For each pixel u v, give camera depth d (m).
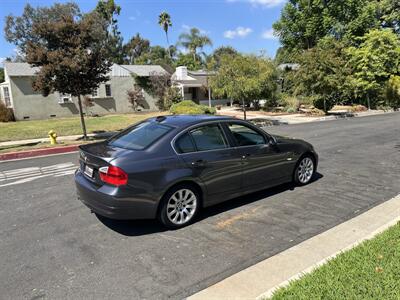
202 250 3.87
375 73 25.94
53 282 3.29
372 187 6.11
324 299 2.71
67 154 10.86
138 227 4.56
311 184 6.35
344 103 30.61
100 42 13.39
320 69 21.81
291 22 36.38
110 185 4.10
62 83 12.66
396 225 4.12
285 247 3.89
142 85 29.45
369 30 29.73
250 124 5.40
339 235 4.10
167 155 4.38
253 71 17.47
